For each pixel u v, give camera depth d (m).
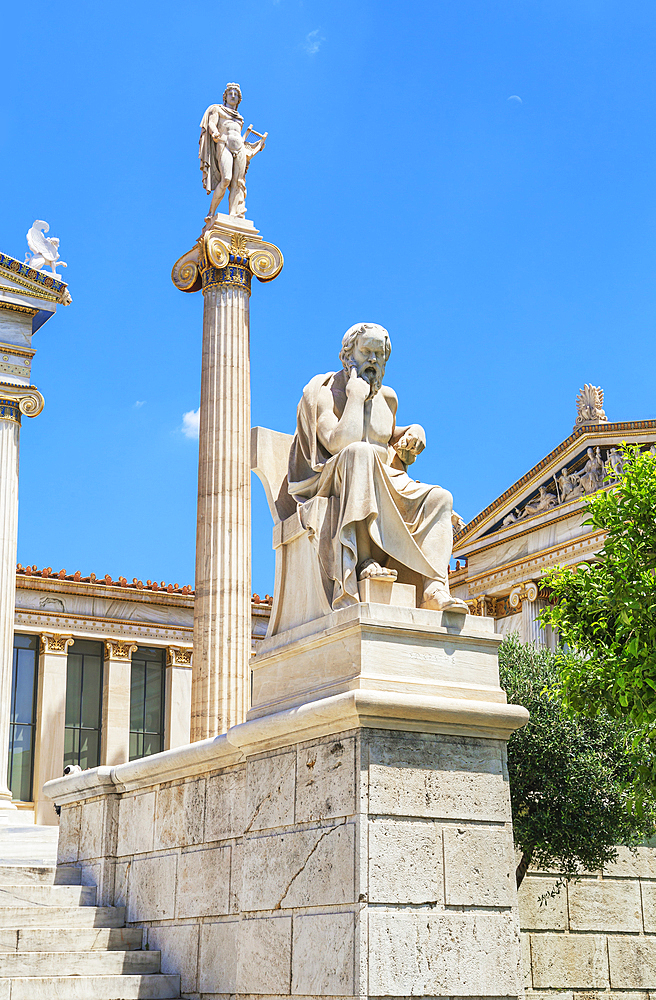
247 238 23.09
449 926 7.64
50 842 18.77
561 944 13.00
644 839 13.87
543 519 39.19
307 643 8.66
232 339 22.41
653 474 13.53
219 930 9.44
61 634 36.16
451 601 8.50
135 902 10.89
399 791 7.78
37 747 35.03
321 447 9.30
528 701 13.95
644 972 13.41
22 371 27.88
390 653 8.16
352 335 9.51
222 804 9.71
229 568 21.14
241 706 20.62
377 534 8.67
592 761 13.52
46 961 9.66
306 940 7.88
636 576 13.08
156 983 9.70
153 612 38.00
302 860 8.12
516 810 13.57
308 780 8.23
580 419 38.94
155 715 37.75
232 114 23.94
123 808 11.51
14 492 26.92
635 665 12.64
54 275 28.44
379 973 7.29
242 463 21.78
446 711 8.01
